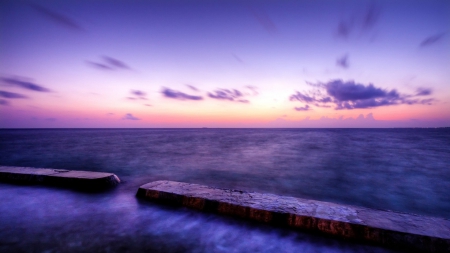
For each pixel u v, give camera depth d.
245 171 9.48
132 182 5.37
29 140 32.19
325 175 8.98
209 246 2.40
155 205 3.59
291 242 2.51
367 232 2.55
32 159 12.65
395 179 8.45
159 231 2.71
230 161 12.26
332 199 6.14
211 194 3.68
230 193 3.77
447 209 5.52
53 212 3.24
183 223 2.95
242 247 2.40
